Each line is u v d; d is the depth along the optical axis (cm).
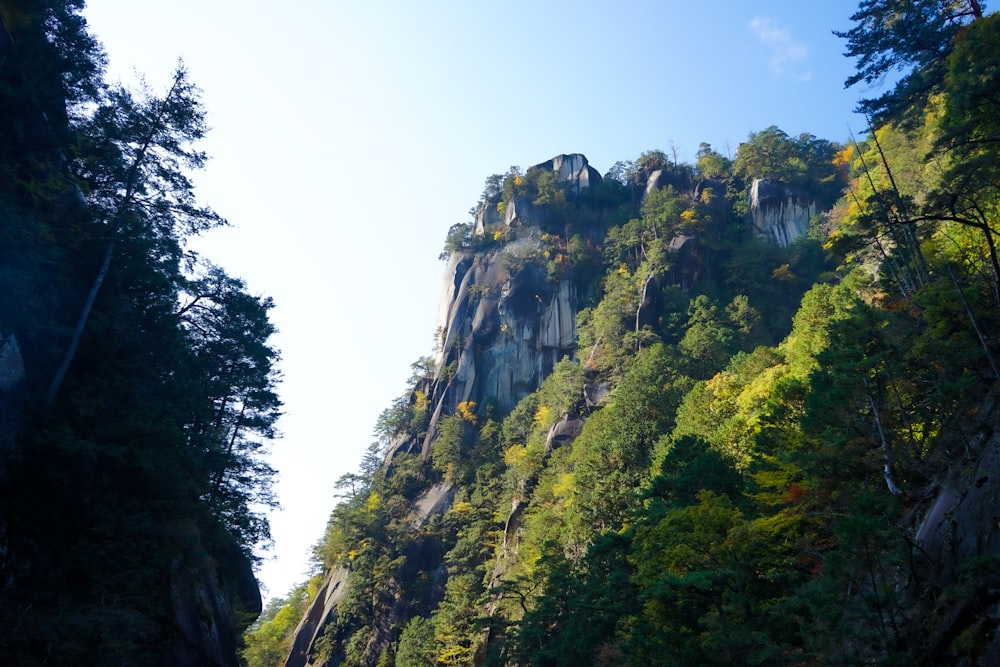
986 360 2311
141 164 2994
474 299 13012
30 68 2717
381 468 11738
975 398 2259
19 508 2267
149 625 2264
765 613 2041
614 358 9400
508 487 9062
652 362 7644
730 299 10281
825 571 1678
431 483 10906
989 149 2567
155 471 2673
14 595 2094
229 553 3694
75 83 2892
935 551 1783
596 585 3619
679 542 2494
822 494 2462
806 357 4731
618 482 5703
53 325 2525
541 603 4234
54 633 1989
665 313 9875
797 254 10756
